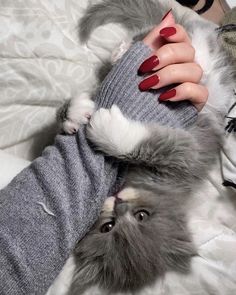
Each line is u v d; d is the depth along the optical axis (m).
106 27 0.34
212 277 0.22
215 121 0.28
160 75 0.23
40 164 0.22
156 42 0.25
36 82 0.31
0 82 0.31
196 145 0.25
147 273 0.22
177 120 0.25
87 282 0.22
